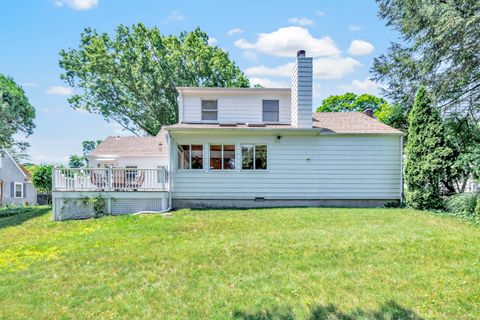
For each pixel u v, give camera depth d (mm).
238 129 11562
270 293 4062
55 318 3564
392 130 12211
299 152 12172
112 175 11445
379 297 3879
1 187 24312
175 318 3504
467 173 10320
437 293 3953
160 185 11703
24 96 28219
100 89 23141
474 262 5004
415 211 10258
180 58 23344
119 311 3699
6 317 3592
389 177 12109
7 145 27016
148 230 7891
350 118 13914
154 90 22781
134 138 19047
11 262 5668
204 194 12031
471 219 8570
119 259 5562
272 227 7840
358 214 9516
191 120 13547
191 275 4742
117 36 22844
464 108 13156
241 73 26484
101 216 11031
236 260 5336
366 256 5371
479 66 12133
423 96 11102
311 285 4270
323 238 6508
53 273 4988
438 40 12344
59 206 11102
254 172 12102
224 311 3633
